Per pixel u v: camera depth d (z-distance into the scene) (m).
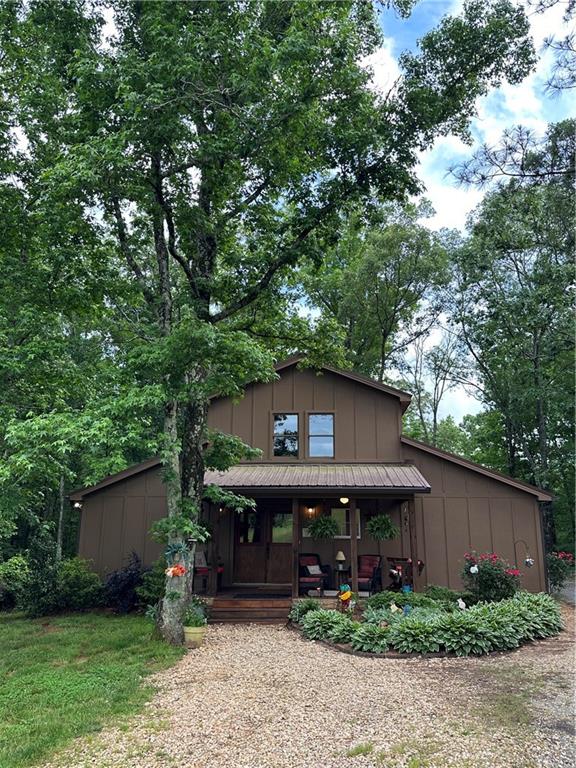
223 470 10.77
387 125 10.20
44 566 13.38
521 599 10.30
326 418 15.27
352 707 5.75
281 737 5.00
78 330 17.33
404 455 14.72
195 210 9.75
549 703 5.69
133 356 8.62
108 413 7.84
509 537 13.79
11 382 10.09
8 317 9.67
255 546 14.48
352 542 12.12
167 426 9.34
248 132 9.03
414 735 4.96
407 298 25.38
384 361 27.03
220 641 9.32
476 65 9.82
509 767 4.29
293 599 11.70
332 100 9.83
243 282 11.16
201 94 8.72
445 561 13.82
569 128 7.70
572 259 16.73
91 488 14.58
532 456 25.98
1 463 7.81
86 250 10.13
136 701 6.16
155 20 8.40
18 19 9.99
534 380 21.38
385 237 23.38
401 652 8.09
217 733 5.15
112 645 8.91
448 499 14.19
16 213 10.32
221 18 9.13
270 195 11.20
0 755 4.81
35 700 6.29
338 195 10.46
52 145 10.30
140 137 8.42
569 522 28.02
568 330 17.00
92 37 10.00
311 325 12.73
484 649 8.00
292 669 7.36
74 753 4.84
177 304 10.09
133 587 12.43
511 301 18.86
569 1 6.07
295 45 8.26
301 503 14.66
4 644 9.23
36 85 9.87
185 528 8.47
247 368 9.52
